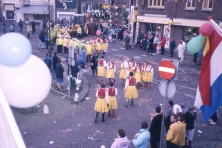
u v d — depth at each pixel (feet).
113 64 53.67
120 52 87.45
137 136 24.62
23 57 15.31
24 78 16.48
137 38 97.55
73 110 40.78
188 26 91.20
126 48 93.66
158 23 98.27
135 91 42.29
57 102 43.62
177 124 25.96
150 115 40.11
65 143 31.09
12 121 9.78
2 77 16.22
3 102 10.36
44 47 89.71
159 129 28.14
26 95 16.81
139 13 104.17
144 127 24.47
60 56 78.79
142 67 52.65
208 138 33.81
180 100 46.83
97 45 80.33
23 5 151.53
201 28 23.67
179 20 91.61
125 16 147.33
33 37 111.45
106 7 148.36
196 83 56.85
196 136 34.22
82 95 46.50
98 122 37.04
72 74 53.67
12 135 9.41
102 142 31.68
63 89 49.67
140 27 105.09
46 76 17.95
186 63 75.00
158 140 28.35
